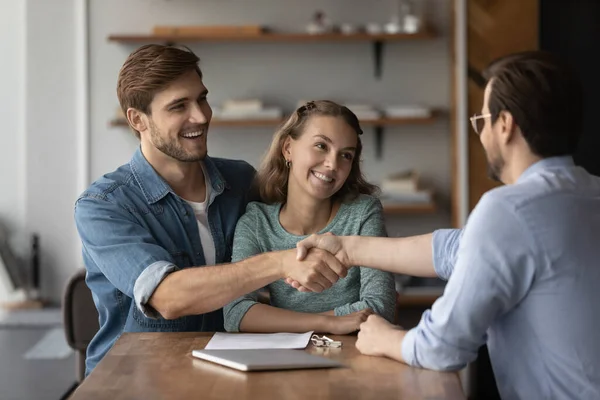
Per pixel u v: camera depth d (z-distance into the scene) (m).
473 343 2.00
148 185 2.78
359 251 2.38
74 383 5.28
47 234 6.91
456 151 6.41
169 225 2.79
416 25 6.57
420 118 6.49
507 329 2.01
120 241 2.60
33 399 4.98
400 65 6.81
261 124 6.52
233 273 2.40
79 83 6.83
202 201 2.89
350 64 6.84
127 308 2.78
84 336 3.53
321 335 2.43
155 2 6.79
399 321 6.03
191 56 2.75
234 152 6.88
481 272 1.93
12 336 6.39
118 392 1.89
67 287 3.50
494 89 2.00
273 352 2.19
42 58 6.81
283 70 6.83
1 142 6.89
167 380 1.98
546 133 1.97
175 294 2.41
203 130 2.75
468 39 6.04
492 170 2.08
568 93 1.96
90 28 6.81
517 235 1.92
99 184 2.76
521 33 6.01
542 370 1.98
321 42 6.82
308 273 2.37
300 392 1.89
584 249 1.93
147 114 2.72
